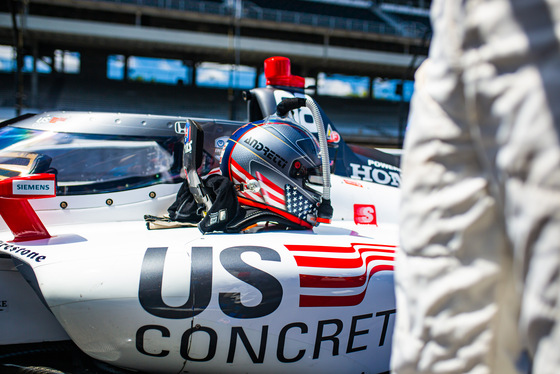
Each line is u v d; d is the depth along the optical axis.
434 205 0.48
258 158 1.72
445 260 0.48
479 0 0.42
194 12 19.06
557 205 0.38
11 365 1.53
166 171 2.12
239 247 1.49
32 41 17.25
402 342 0.53
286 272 1.43
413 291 0.50
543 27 0.39
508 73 0.40
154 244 1.50
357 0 23.50
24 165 1.92
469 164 0.46
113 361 1.43
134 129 2.09
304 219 1.75
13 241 1.58
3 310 1.56
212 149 2.19
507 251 0.46
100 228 1.85
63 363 1.61
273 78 2.42
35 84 17.19
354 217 2.19
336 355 1.49
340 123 19.73
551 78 0.38
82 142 2.05
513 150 0.40
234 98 19.06
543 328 0.40
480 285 0.47
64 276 1.36
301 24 20.48
